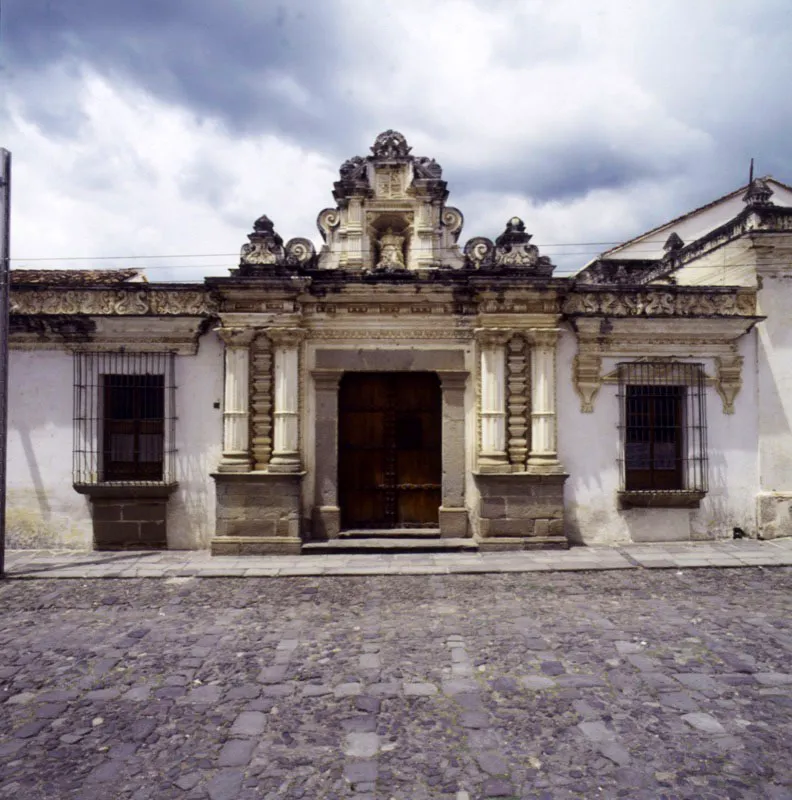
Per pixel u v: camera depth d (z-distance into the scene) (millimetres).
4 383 9297
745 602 7988
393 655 6402
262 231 10555
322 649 6570
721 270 12047
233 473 10289
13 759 4613
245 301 10383
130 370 10742
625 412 10984
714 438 11070
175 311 10680
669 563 9648
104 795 4199
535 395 10609
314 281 10391
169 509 10703
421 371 10820
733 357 11055
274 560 9977
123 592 8578
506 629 7090
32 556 10297
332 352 10758
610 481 10906
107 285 10641
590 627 7125
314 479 10672
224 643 6750
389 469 11055
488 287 10312
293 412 10461
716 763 4512
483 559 9930
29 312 10609
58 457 10719
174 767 4512
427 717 5176
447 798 4152
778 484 11125
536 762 4539
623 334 10883
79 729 5023
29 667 6160
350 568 9484
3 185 9320
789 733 4895
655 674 5902
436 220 10828
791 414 11164
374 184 10836
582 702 5395
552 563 9672
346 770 4461
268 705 5391
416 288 10484
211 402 10758
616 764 4504
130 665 6203
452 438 10773
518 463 10664
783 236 10883
